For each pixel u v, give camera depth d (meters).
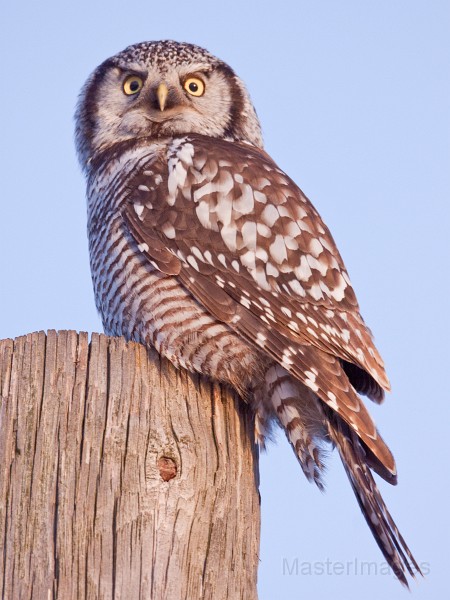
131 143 11.60
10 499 7.25
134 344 7.99
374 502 8.94
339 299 10.01
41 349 7.73
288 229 10.20
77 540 7.14
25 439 7.44
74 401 7.61
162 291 9.84
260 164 10.84
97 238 10.55
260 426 9.50
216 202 10.30
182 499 7.60
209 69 12.22
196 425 8.08
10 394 7.59
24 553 7.09
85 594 7.00
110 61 12.43
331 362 9.41
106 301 10.38
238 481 8.08
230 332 9.65
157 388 8.03
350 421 8.90
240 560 7.76
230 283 9.84
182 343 9.71
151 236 10.10
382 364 9.84
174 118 11.78
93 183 11.15
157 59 12.07
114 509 7.32
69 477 7.35
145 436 7.72
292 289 9.87
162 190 10.45
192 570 7.43
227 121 12.23
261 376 9.59
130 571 7.14
